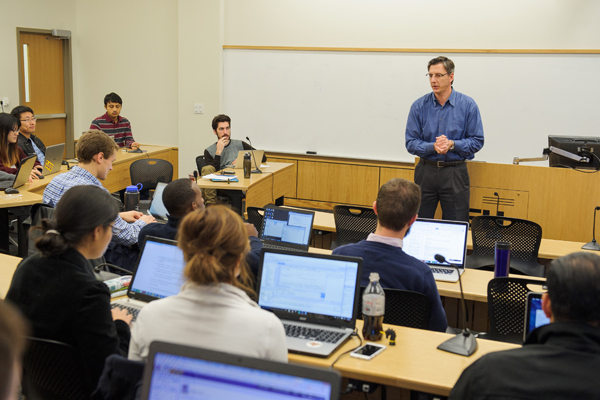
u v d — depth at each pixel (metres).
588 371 1.05
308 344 1.71
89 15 7.85
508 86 5.97
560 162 4.22
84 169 3.01
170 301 1.31
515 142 6.03
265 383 0.88
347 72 6.54
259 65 6.91
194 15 7.08
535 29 5.86
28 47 7.32
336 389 0.84
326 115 6.70
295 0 6.70
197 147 7.39
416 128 4.32
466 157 4.21
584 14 5.67
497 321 2.09
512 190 4.34
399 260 2.02
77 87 8.08
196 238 1.27
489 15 5.98
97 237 1.69
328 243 4.23
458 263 2.79
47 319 1.60
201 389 0.91
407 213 2.02
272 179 5.12
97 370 1.60
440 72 4.11
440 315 2.05
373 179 6.62
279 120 6.92
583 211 4.18
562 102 5.82
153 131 7.78
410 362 1.64
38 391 1.69
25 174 4.24
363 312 1.81
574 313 1.11
